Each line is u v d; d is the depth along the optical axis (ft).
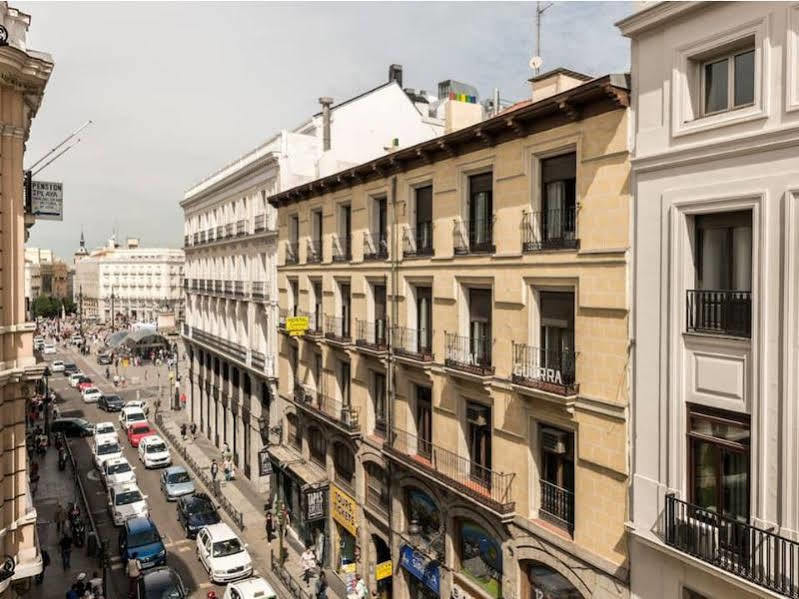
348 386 76.18
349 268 73.56
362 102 100.22
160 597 64.95
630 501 38.81
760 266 30.96
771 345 30.60
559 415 44.42
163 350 270.67
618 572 39.45
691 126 34.32
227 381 127.44
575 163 43.27
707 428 34.30
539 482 47.21
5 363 39.55
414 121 105.81
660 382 36.32
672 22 35.22
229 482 112.16
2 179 39.22
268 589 65.82
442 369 56.65
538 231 46.26
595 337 41.11
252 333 108.37
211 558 75.77
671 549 34.73
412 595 64.85
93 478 114.01
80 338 333.83
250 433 111.65
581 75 48.47
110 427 136.56
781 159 30.14
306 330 83.41
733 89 33.19
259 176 103.71
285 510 90.48
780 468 30.19
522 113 45.09
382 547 71.97
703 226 34.83
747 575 31.01
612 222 39.58
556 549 44.57
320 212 83.10
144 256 428.15
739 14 31.83
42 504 99.91
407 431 62.80
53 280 516.32
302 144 96.68
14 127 39.81
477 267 52.29
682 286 35.04
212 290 132.16
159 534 82.53
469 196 54.24
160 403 181.27
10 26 39.22
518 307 47.85
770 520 30.76
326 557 80.38
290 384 92.73
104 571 72.90
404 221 62.85
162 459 120.16
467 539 55.57
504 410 49.44
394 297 64.44
